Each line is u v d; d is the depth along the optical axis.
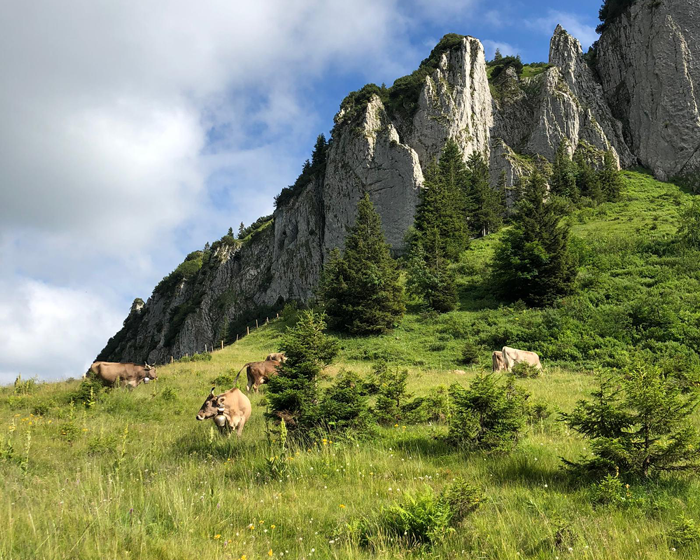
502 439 9.62
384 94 94.75
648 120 86.00
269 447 10.34
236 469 9.14
